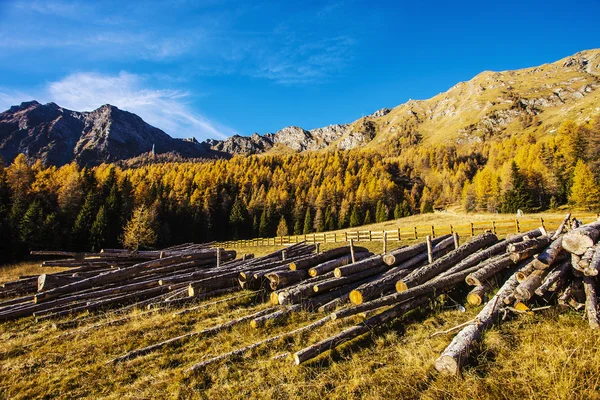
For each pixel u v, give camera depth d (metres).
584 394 3.53
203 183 92.56
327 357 5.26
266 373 4.99
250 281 10.14
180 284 10.54
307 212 78.12
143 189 74.25
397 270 9.64
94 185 65.62
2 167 63.34
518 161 85.81
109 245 49.97
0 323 8.71
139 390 4.80
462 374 4.23
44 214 54.00
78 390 4.96
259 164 138.12
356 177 116.62
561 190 62.12
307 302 8.07
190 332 7.02
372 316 6.71
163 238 60.56
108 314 8.71
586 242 5.80
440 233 25.88
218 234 79.44
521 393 3.75
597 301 5.39
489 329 5.29
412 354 4.97
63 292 10.03
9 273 20.80
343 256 11.30
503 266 7.49
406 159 175.50
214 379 4.97
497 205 71.25
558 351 4.36
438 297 7.16
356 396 4.17
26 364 5.93
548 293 6.05
